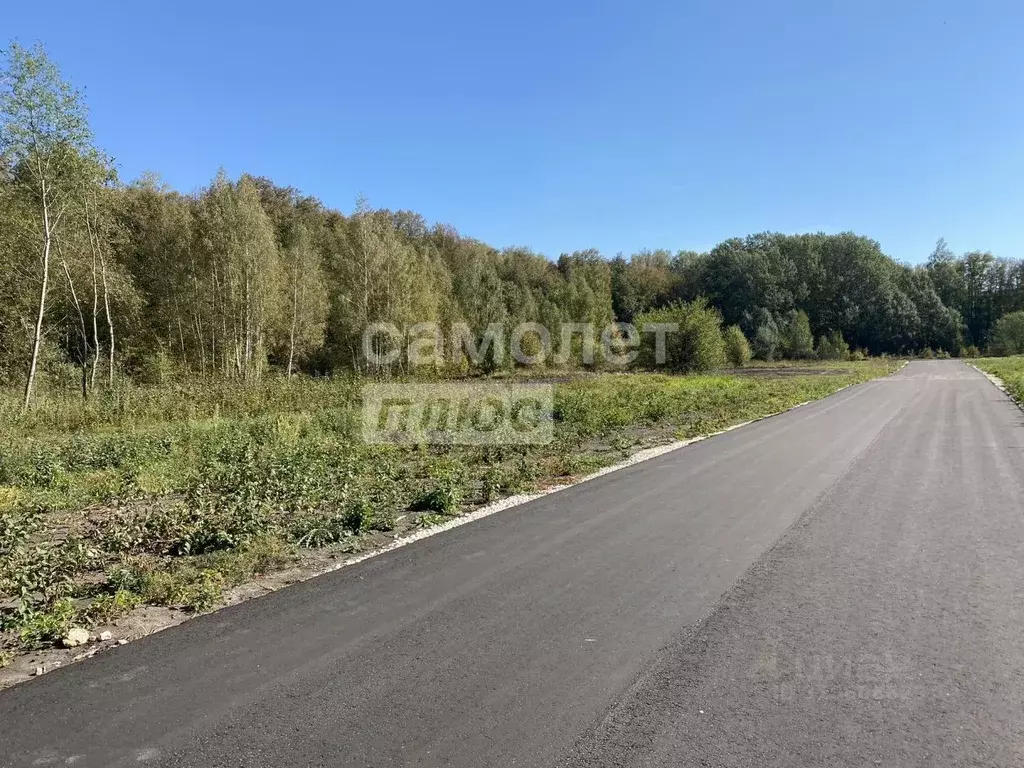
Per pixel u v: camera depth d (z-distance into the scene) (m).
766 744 2.76
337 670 3.57
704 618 4.16
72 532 6.84
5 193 19.39
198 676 3.55
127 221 30.86
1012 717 2.93
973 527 6.13
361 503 6.91
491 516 7.12
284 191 54.81
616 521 6.68
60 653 3.95
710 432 14.01
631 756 2.69
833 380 31.55
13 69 17.78
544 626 4.10
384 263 35.53
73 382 24.00
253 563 5.51
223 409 17.55
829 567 5.09
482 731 2.91
